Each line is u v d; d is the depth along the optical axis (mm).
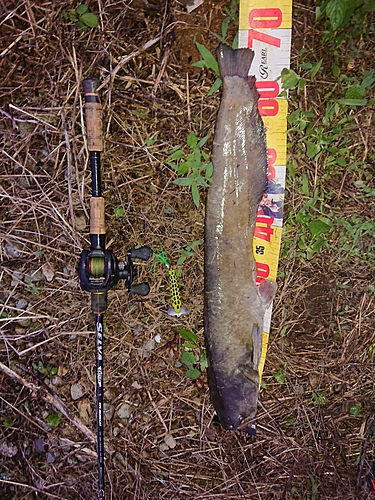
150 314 681
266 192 636
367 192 646
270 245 643
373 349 670
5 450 699
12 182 666
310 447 680
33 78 649
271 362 679
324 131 640
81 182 659
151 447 694
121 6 631
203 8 625
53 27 639
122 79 644
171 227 665
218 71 605
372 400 675
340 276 667
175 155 614
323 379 676
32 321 688
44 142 659
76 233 666
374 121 641
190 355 662
